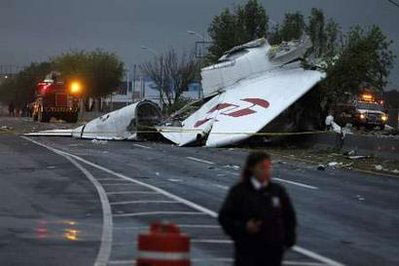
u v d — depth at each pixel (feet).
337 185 123.75
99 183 121.29
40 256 61.87
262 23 374.63
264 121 216.54
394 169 154.20
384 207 96.73
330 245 68.39
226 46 370.32
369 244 69.31
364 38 230.48
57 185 118.32
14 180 125.90
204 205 95.09
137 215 86.53
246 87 245.86
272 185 37.63
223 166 156.87
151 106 265.13
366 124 322.96
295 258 61.67
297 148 217.15
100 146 224.53
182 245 33.47
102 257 61.57
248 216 36.42
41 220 82.58
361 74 227.61
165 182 123.65
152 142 250.98
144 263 33.32
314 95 230.68
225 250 64.64
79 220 82.89
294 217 37.96
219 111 234.58
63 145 227.40
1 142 238.68
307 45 251.60
